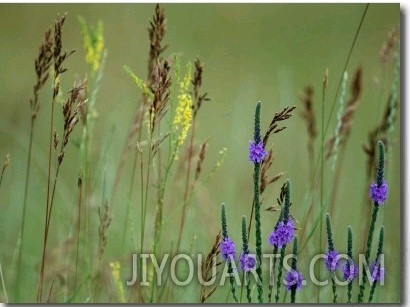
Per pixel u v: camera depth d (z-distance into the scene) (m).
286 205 1.93
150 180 2.71
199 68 2.17
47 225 2.17
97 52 2.31
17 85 3.78
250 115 3.33
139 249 2.44
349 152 3.10
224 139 3.55
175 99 2.28
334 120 3.38
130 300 2.33
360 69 2.45
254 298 2.39
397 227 2.65
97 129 3.01
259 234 1.95
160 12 2.21
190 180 2.70
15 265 2.54
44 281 2.50
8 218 2.84
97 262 2.40
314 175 2.33
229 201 2.85
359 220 2.64
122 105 3.22
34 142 3.23
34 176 3.03
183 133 2.16
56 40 2.10
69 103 2.08
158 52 2.22
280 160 3.24
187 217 2.62
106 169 2.49
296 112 3.54
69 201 2.84
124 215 2.70
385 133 2.41
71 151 3.18
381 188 1.93
